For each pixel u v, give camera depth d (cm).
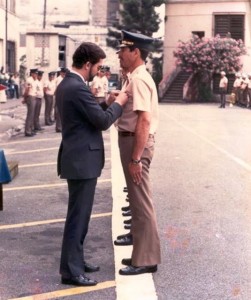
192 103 3756
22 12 5516
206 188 913
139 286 498
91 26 5547
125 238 618
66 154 475
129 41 496
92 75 481
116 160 1210
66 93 468
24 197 855
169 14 4025
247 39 3831
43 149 1391
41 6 5556
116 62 5334
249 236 650
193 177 1007
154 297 474
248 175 1029
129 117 504
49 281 509
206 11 3903
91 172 475
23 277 519
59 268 537
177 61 3747
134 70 501
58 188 923
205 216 738
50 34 3831
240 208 781
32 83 1698
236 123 2161
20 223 707
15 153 1330
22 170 1092
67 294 479
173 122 2178
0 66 3769
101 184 952
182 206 792
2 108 2844
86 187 479
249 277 523
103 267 545
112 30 4325
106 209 776
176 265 552
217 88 3831
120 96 489
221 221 714
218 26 3900
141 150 493
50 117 2056
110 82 3553
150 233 521
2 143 1532
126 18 4225
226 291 489
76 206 485
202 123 2145
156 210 768
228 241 631
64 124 476
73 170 471
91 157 475
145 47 499
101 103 510
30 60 3853
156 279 514
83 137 472
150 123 499
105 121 469
